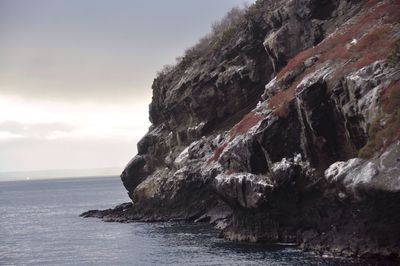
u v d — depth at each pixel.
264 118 54.00
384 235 38.91
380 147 40.34
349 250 41.50
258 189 50.59
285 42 71.62
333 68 50.19
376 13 55.66
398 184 36.25
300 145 51.22
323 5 69.06
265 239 51.12
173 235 63.62
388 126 40.44
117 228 76.06
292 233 49.56
